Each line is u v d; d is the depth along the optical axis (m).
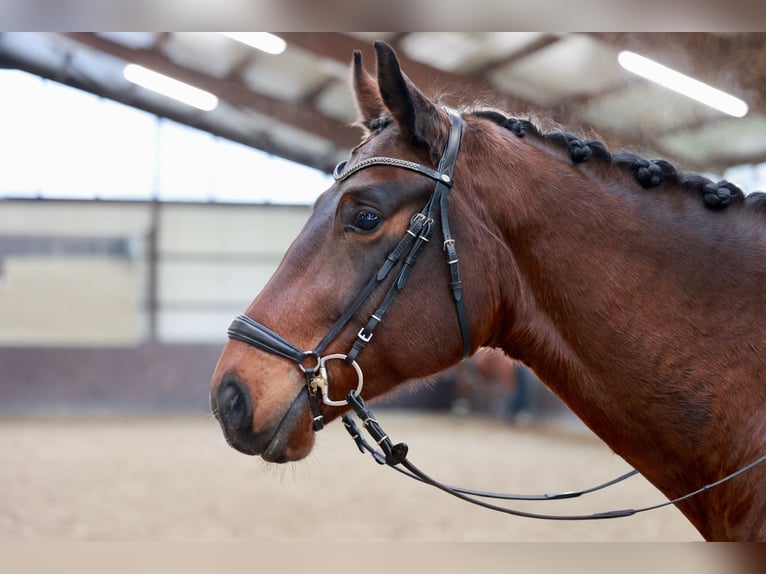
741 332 1.68
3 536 4.98
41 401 15.13
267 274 16.78
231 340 1.76
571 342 1.76
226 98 14.90
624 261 1.74
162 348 15.73
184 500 6.41
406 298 1.72
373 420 1.68
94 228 16.14
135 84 15.78
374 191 1.72
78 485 7.12
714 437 1.66
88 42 13.98
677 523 5.54
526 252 1.78
